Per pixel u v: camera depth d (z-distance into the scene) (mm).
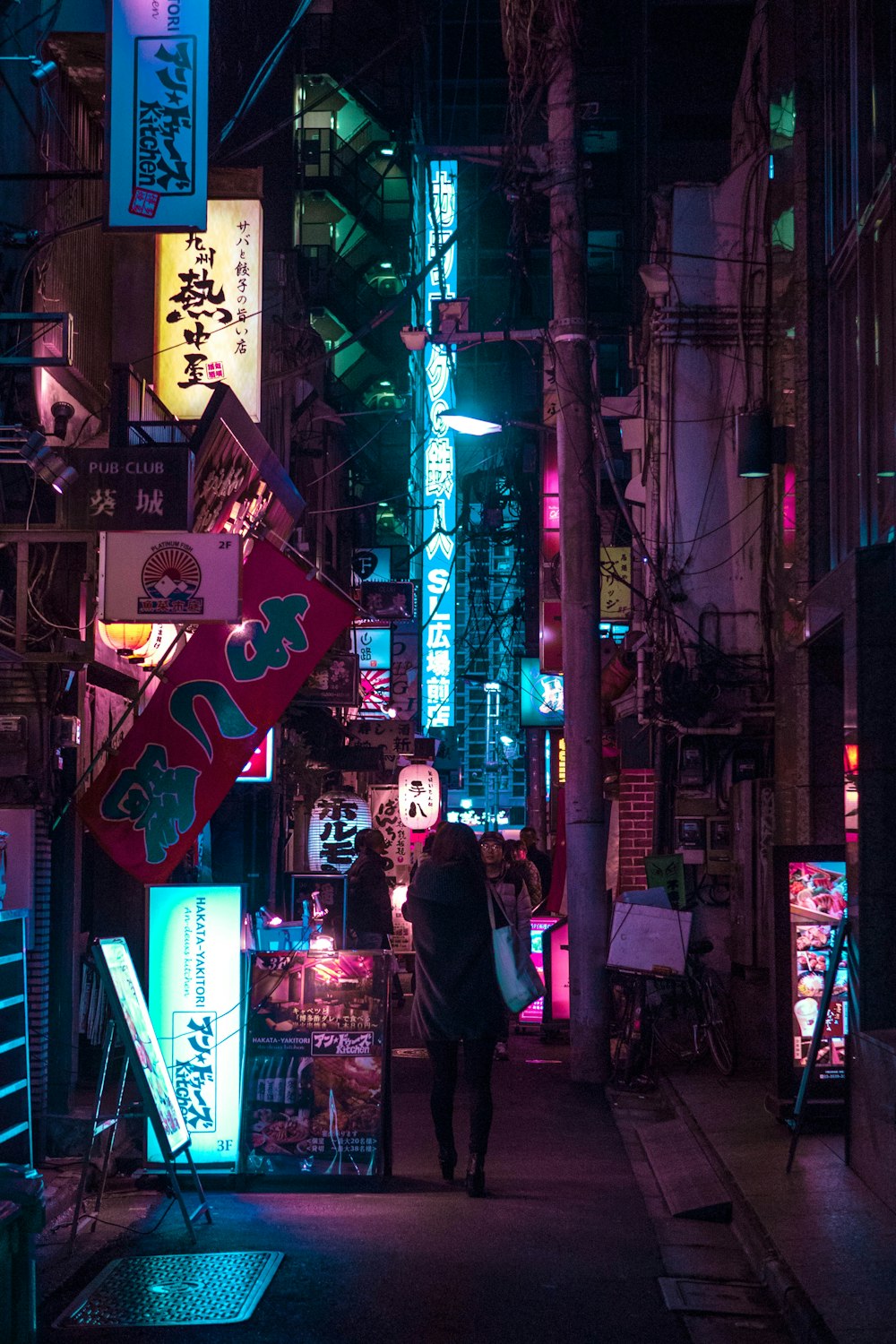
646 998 13617
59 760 9570
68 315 9250
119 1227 7348
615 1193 8336
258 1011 8547
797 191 11891
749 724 15867
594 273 49250
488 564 44312
